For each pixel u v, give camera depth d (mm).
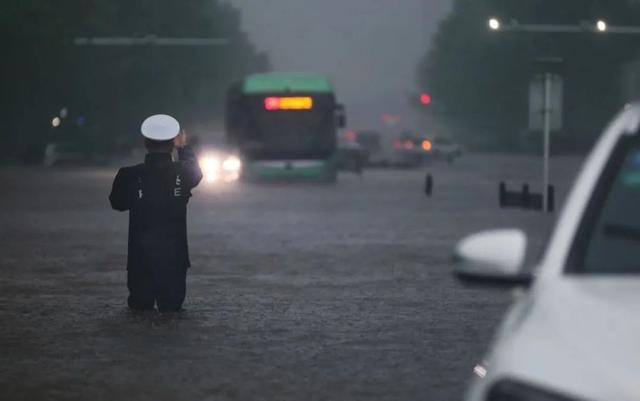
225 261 46938
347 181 130500
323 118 120562
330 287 38781
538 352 9453
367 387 23062
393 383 23406
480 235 10914
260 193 102125
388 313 32938
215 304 34750
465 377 24000
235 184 121000
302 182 125562
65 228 63812
